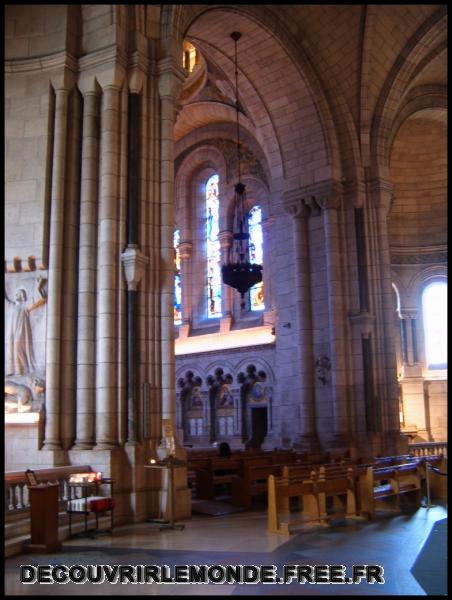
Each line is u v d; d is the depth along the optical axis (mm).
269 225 28906
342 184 23047
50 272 14734
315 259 22938
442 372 31047
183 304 31938
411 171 31953
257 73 22750
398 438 21797
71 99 15570
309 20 21500
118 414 14172
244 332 29172
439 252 31984
